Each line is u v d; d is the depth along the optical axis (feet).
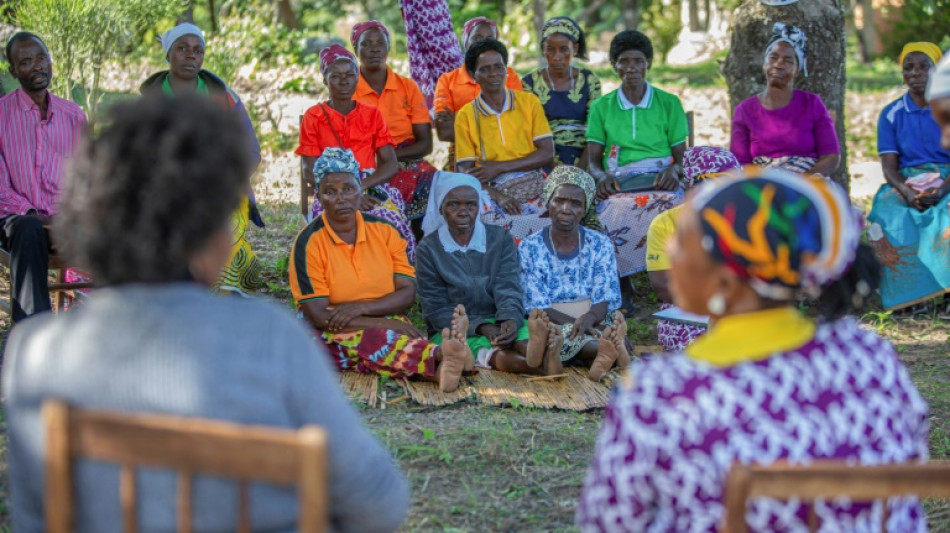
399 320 18.33
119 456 5.54
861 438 6.09
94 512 5.84
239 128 6.13
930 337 20.74
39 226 16.94
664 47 71.61
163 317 5.75
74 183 5.93
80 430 5.57
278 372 5.79
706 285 6.15
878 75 57.62
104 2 34.47
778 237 5.84
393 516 6.40
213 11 48.39
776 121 22.62
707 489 5.90
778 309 6.18
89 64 35.29
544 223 21.84
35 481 6.02
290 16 62.54
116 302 5.83
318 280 17.92
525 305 18.95
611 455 6.11
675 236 6.34
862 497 5.86
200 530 5.77
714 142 40.83
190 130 5.83
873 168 36.94
